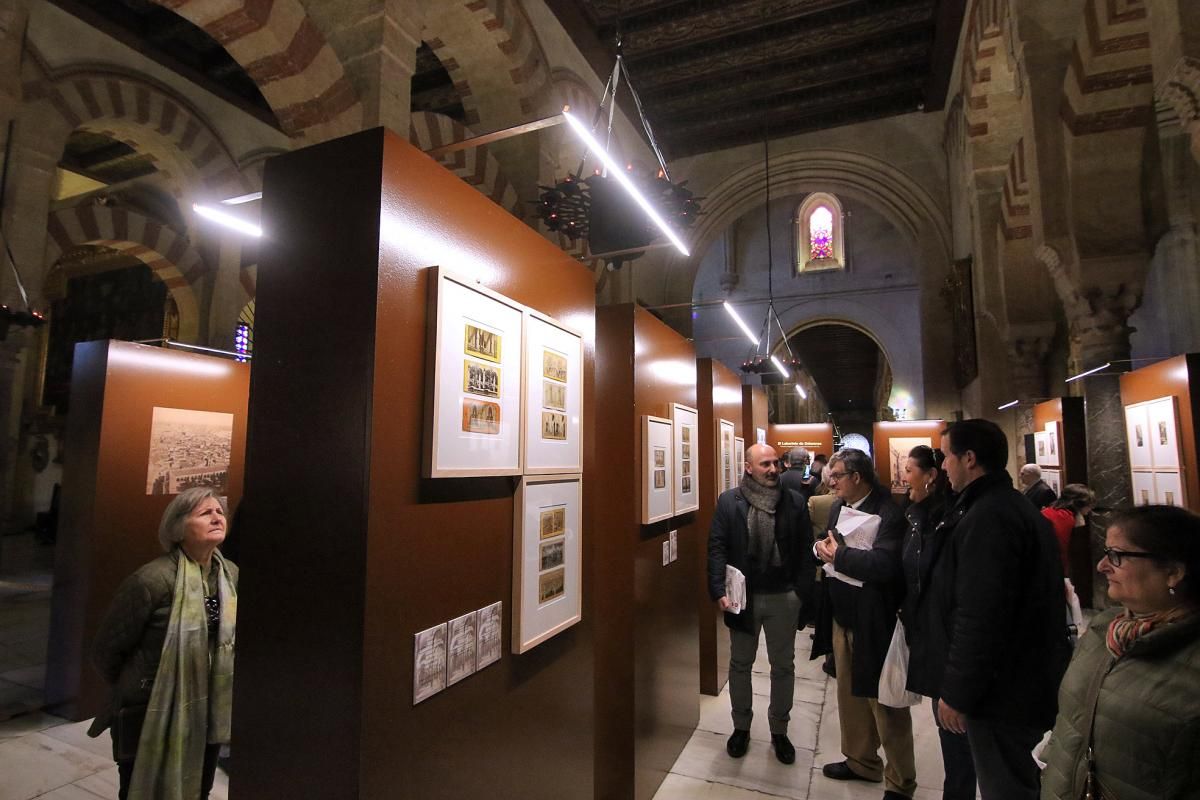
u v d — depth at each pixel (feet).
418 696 5.56
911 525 9.28
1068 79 18.98
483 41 24.38
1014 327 30.09
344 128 16.40
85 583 13.97
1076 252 19.45
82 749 12.51
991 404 33.65
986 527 7.25
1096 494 20.68
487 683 6.56
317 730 5.16
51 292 57.93
